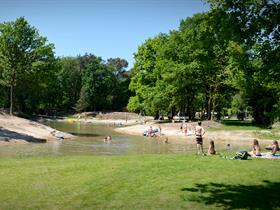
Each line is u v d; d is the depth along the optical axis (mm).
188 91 70188
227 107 85625
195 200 12250
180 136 53531
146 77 78250
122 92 134375
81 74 134250
